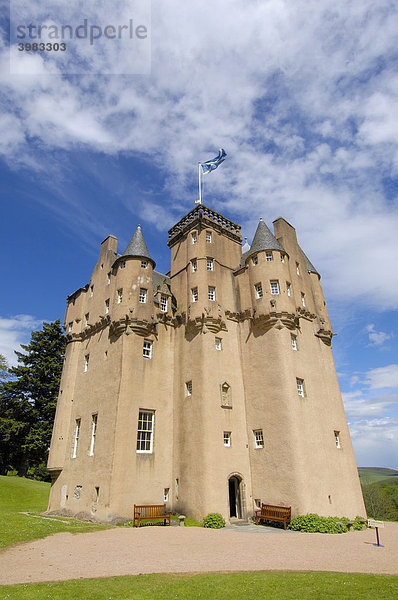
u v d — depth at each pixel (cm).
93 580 1130
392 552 1591
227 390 2955
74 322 3725
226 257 3606
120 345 2881
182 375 3022
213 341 2998
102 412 2805
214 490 2503
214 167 3891
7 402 5238
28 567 1281
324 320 3606
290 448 2589
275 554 1532
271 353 2955
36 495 3981
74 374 3516
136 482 2548
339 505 2734
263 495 2652
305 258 3903
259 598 977
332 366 3478
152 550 1562
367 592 1007
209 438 2633
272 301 3031
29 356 5359
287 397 2739
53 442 3247
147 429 2802
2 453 5069
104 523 2306
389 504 8512
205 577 1173
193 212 3659
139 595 998
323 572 1232
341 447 3091
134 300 3022
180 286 3459
